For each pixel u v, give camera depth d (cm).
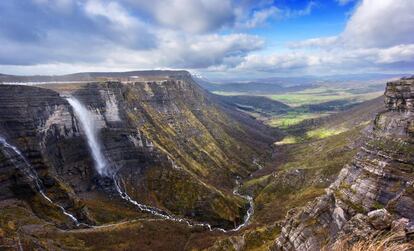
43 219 15712
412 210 5044
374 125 9456
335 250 2603
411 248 2469
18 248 10825
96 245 14175
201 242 16362
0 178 16150
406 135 8206
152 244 15738
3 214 13688
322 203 7719
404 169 7481
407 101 8881
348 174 8631
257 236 11606
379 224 4512
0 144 17162
